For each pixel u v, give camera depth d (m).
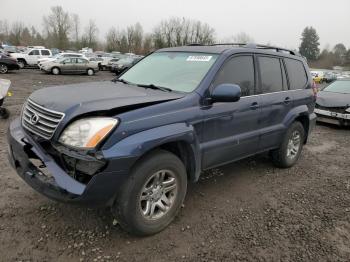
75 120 2.85
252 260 3.05
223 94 3.53
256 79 4.47
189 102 3.48
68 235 3.22
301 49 105.38
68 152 2.82
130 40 72.38
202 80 3.72
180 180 3.42
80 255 2.97
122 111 2.96
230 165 5.42
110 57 36.34
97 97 3.18
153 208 3.27
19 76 21.56
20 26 83.38
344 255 3.21
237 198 4.25
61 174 2.86
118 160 2.79
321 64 97.38
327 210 4.09
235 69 4.15
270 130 4.72
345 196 4.54
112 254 3.01
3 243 3.04
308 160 6.08
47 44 78.38
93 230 3.32
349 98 9.09
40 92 3.54
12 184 4.18
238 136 4.18
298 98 5.26
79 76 25.00
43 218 3.46
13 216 3.46
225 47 4.30
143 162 3.06
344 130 9.07
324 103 9.23
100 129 2.78
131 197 3.01
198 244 3.23
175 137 3.21
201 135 3.65
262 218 3.79
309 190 4.67
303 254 3.19
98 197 2.83
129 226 3.12
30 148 3.08
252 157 5.88
